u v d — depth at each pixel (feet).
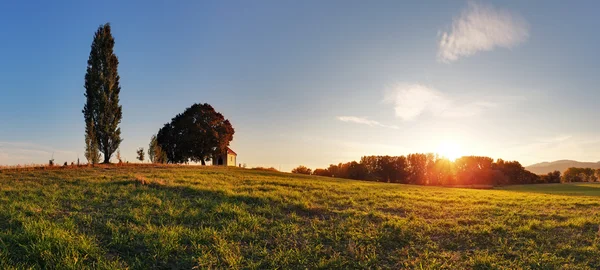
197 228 43.09
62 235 35.65
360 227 45.93
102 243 35.99
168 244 35.91
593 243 40.86
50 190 64.64
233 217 48.85
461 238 43.42
